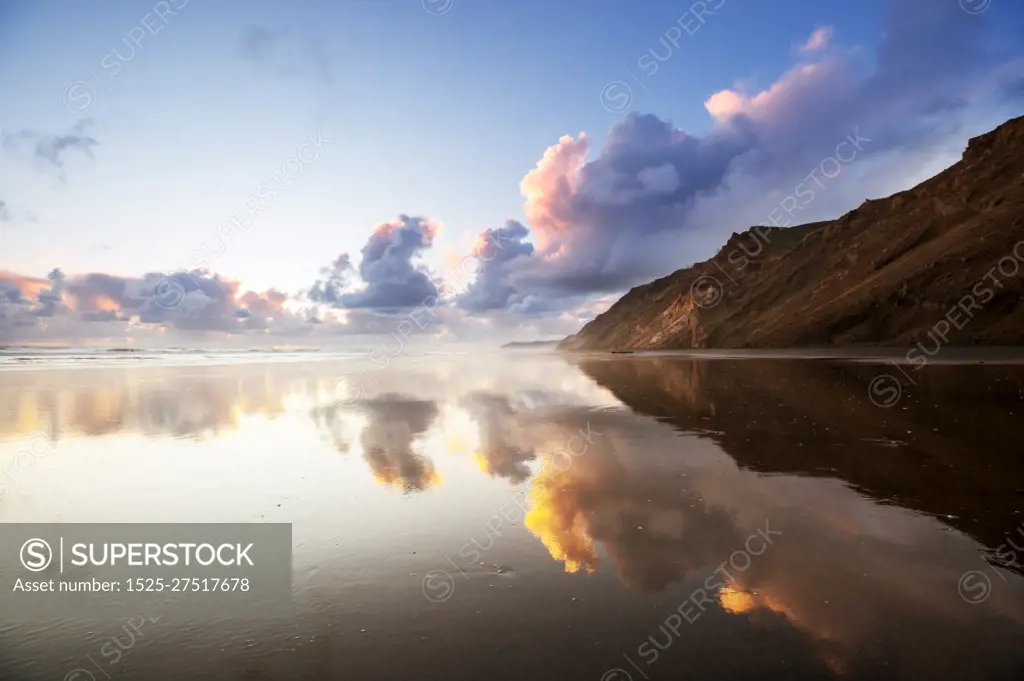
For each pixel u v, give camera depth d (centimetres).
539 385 2486
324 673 358
